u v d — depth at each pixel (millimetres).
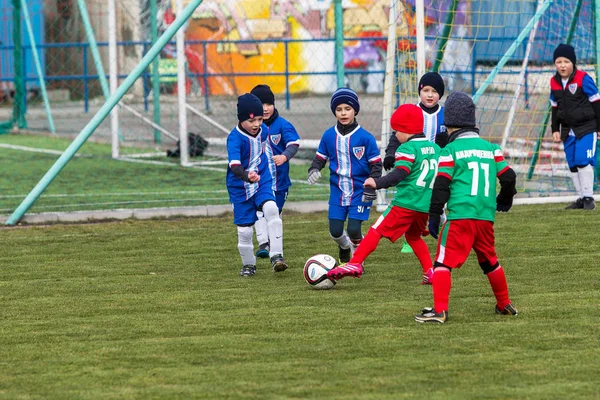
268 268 18766
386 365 11539
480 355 11898
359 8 63125
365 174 17984
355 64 63125
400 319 13969
